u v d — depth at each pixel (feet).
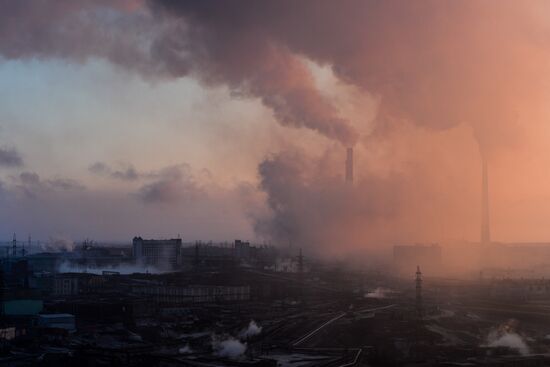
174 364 590.96
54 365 571.69
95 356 603.67
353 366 607.37
